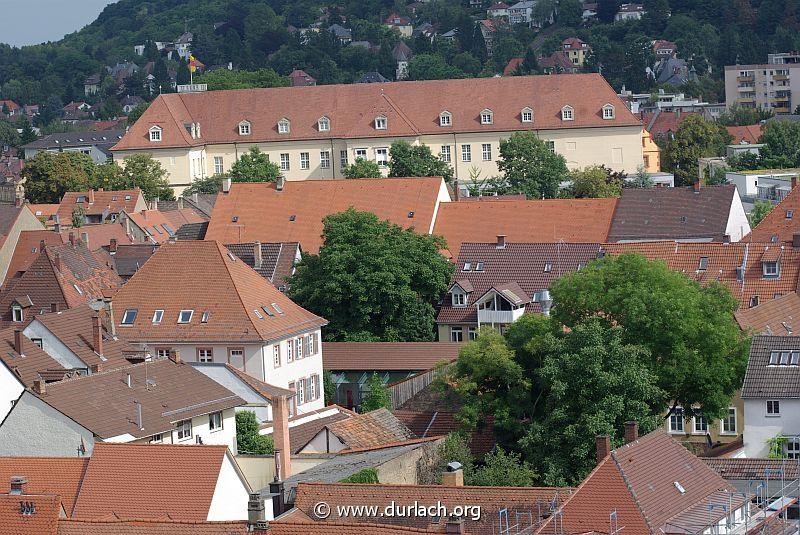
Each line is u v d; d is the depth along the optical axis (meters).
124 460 194.62
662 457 184.88
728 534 176.50
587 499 175.75
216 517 190.88
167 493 190.88
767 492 195.00
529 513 178.62
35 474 196.50
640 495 175.75
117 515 189.50
